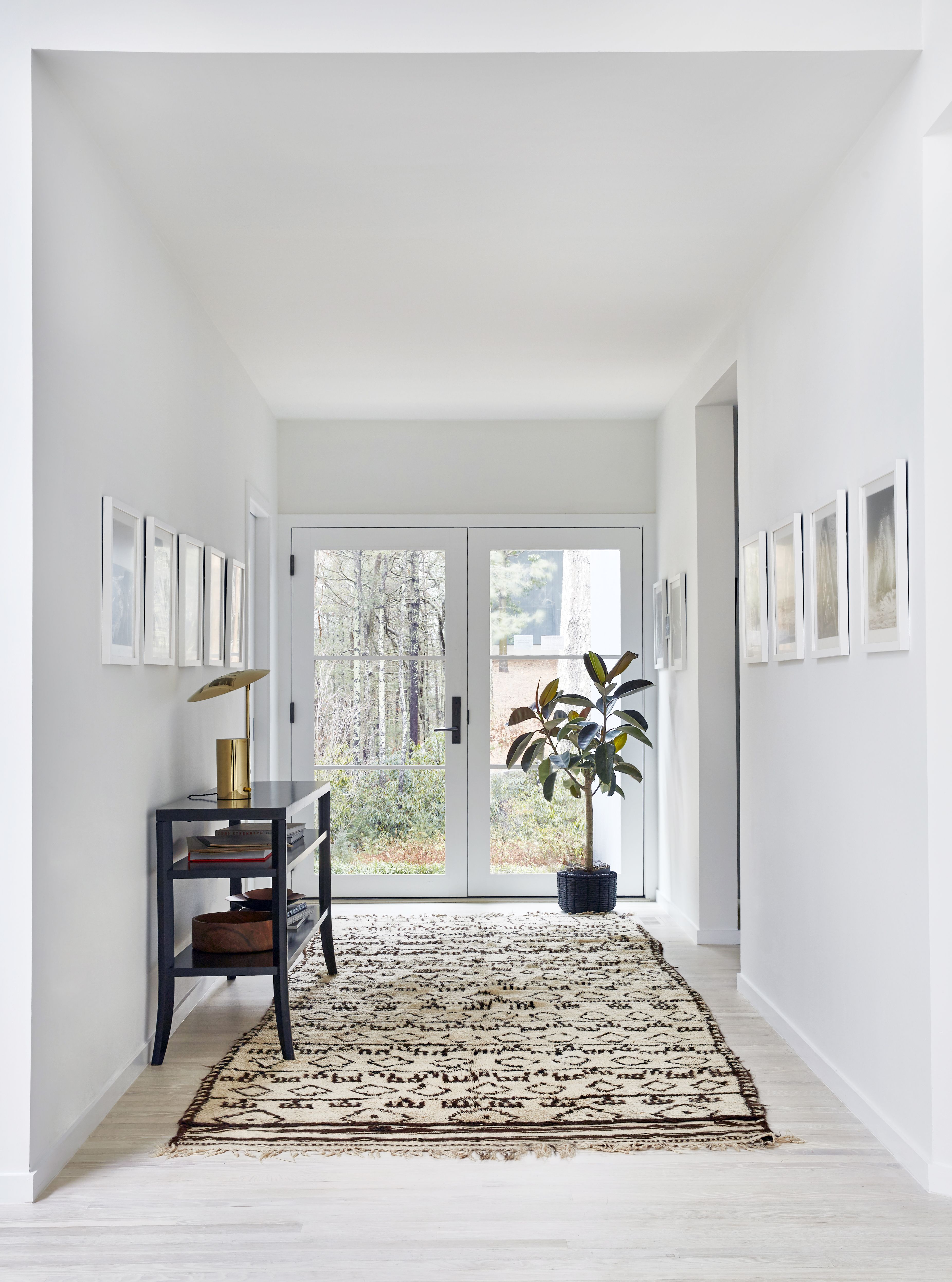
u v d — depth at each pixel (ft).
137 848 10.48
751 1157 8.62
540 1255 7.16
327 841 14.42
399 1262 7.07
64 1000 8.50
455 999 12.92
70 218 8.71
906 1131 8.43
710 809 16.08
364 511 19.90
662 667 18.69
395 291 13.17
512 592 20.01
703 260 12.22
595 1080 10.14
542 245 11.77
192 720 12.71
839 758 9.83
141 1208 7.80
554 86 8.50
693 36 8.08
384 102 8.73
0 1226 7.52
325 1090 9.91
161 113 8.88
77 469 8.83
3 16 7.95
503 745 19.92
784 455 11.61
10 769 7.81
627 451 19.99
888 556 8.56
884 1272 6.92
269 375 16.88
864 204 9.26
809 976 10.75
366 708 19.88
